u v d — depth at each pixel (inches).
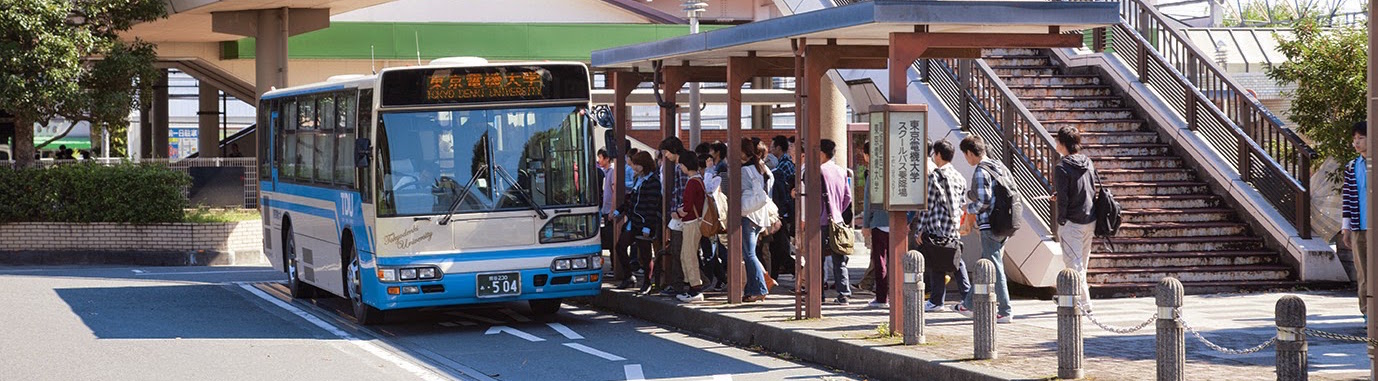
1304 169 613.0
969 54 471.2
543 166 538.9
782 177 618.8
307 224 637.9
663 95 665.0
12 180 955.3
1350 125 655.8
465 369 430.9
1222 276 593.3
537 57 1392.7
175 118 2859.3
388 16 1422.2
